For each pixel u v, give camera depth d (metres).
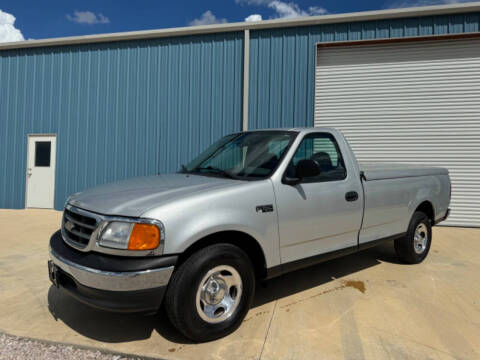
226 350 2.52
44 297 3.47
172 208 2.47
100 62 8.94
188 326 2.48
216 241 2.76
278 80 8.12
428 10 7.43
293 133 3.49
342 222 3.53
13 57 9.41
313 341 2.66
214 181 3.10
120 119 8.86
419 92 7.81
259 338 2.69
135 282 2.29
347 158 3.73
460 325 2.95
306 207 3.20
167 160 8.63
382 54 7.95
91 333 2.76
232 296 2.79
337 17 7.78
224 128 8.35
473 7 7.27
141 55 8.73
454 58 7.64
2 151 9.47
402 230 4.36
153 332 2.79
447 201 5.16
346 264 4.67
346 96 8.13
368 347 2.58
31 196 9.34
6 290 3.65
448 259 4.96
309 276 4.18
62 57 9.13
